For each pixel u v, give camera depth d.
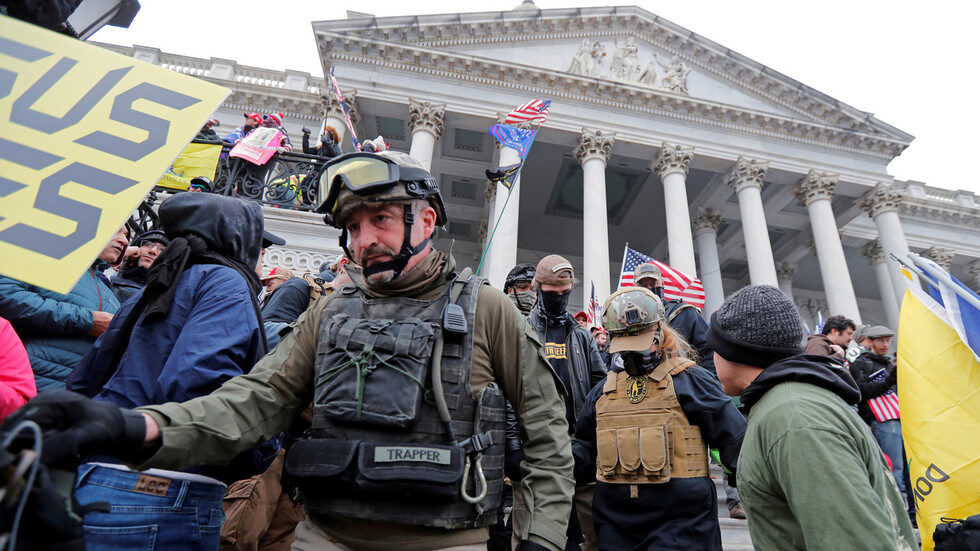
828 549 1.33
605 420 2.91
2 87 1.63
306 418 2.10
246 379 1.58
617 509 2.74
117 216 1.56
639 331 2.87
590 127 21.03
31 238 1.47
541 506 1.52
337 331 1.58
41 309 2.35
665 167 21.23
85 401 1.01
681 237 19.66
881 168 23.42
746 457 1.70
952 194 28.47
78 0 2.07
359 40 20.30
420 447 1.37
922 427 2.76
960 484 2.56
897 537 1.49
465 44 21.78
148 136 1.71
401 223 1.64
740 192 21.80
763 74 23.00
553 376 1.73
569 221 27.30
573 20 22.78
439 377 1.47
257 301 2.10
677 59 23.52
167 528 1.62
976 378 2.69
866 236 26.23
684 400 2.74
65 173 1.58
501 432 1.57
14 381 1.82
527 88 21.41
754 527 1.65
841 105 23.03
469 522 1.42
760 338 1.76
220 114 21.98
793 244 27.64
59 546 0.85
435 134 19.94
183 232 2.07
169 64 22.19
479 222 26.84
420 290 1.68
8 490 0.75
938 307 2.95
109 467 1.58
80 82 1.72
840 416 1.53
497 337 1.65
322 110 20.06
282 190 7.80
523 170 24.12
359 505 1.38
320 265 7.51
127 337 1.87
